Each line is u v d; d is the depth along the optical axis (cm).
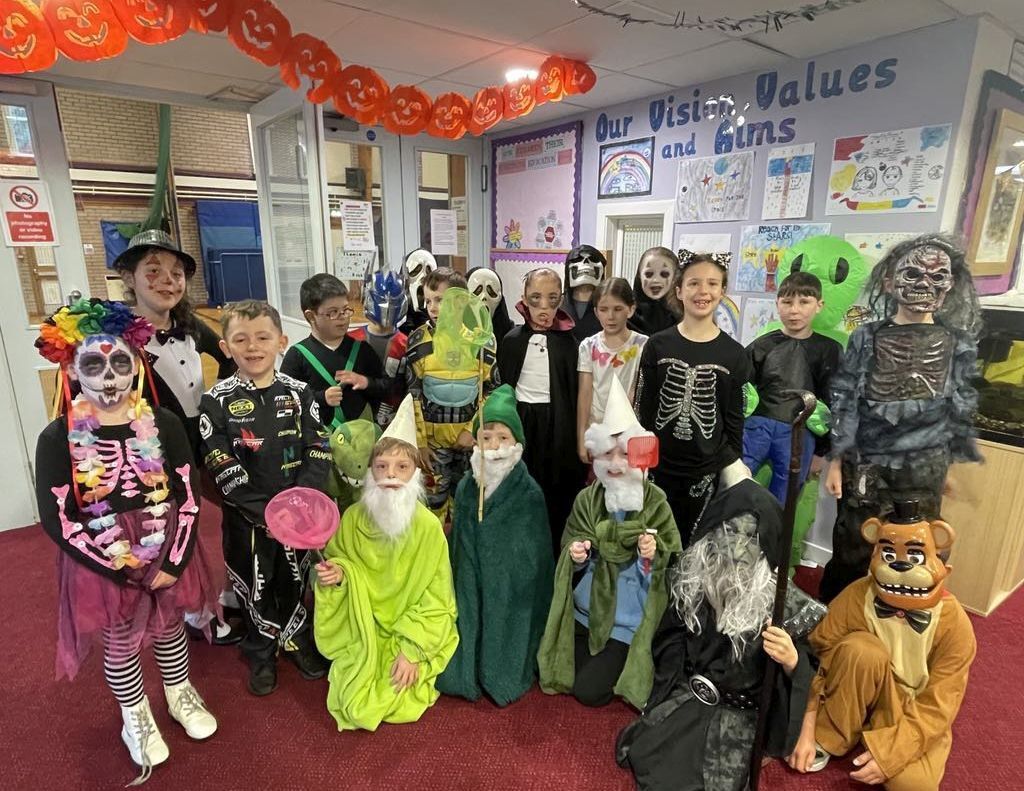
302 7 224
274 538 181
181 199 794
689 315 198
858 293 226
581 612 198
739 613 158
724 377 194
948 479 222
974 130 232
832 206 265
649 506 182
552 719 183
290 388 187
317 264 306
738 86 293
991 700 192
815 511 250
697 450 197
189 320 215
